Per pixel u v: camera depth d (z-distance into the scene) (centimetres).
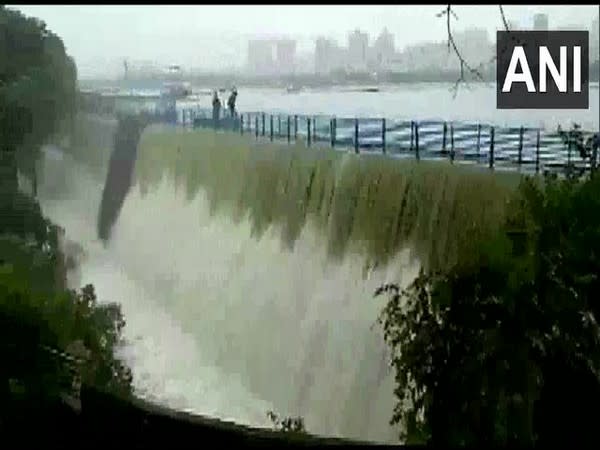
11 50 1534
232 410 1414
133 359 1382
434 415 995
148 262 1895
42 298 1116
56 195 1681
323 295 2148
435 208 1866
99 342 1128
